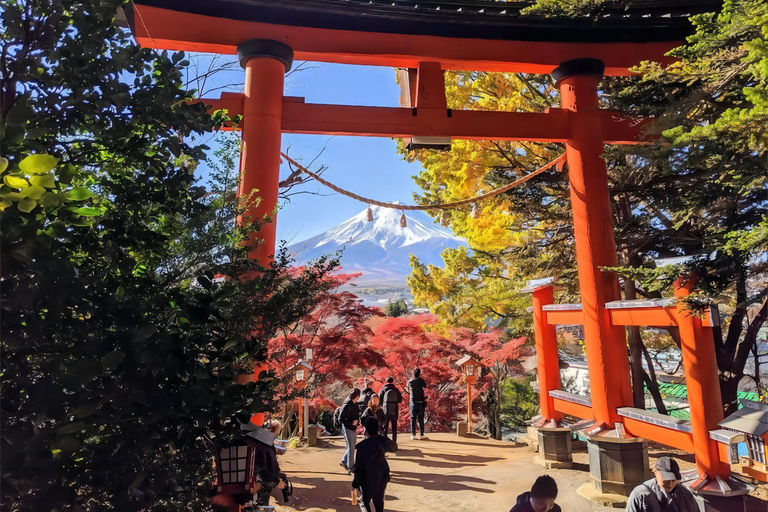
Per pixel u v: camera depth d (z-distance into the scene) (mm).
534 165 13039
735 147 4832
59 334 2271
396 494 8477
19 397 2088
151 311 2504
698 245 10852
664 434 6949
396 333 18000
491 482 9047
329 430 18406
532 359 16875
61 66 2346
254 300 3334
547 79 13445
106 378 2113
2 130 1849
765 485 7375
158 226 3271
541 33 9172
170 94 2617
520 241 14781
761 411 5586
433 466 10422
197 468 2838
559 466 9336
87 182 2928
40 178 1767
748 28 4543
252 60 8148
